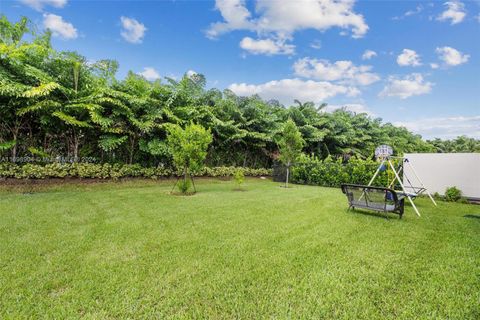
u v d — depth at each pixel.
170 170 13.01
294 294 2.61
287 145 13.30
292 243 4.08
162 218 5.49
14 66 8.92
